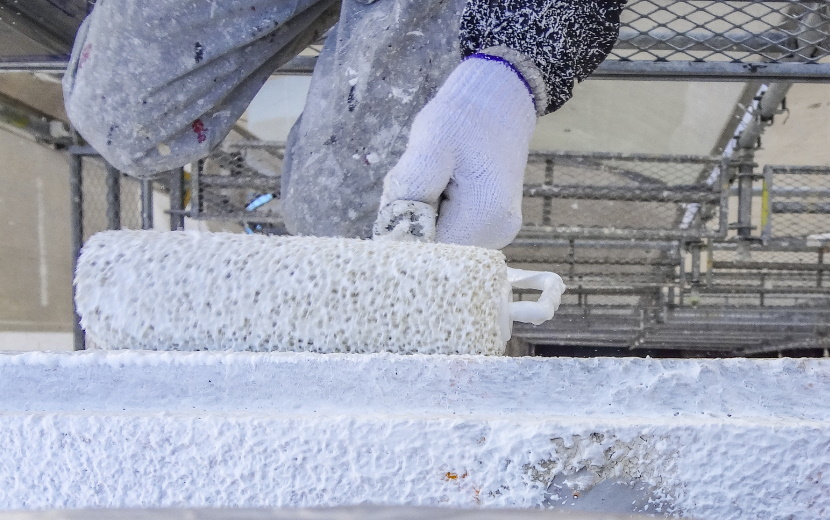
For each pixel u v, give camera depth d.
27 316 3.28
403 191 0.92
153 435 0.46
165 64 1.25
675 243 3.43
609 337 5.00
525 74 0.98
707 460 0.44
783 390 0.48
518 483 0.45
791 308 3.73
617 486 0.44
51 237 3.42
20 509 0.47
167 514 0.46
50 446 0.47
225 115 1.46
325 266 0.61
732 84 2.57
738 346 5.54
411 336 0.61
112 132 1.33
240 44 1.30
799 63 1.81
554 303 0.77
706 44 1.90
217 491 0.46
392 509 0.45
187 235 0.63
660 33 2.02
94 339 0.62
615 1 1.04
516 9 0.97
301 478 0.46
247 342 0.60
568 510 0.45
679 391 0.49
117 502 0.46
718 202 2.93
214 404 0.50
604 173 3.25
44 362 0.51
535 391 0.50
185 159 1.44
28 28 1.83
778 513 0.43
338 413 0.49
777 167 2.81
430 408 0.50
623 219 3.31
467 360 0.51
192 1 1.21
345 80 1.29
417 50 1.27
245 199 3.00
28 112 2.57
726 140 2.99
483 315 0.64
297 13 1.34
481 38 1.01
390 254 0.63
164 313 0.60
